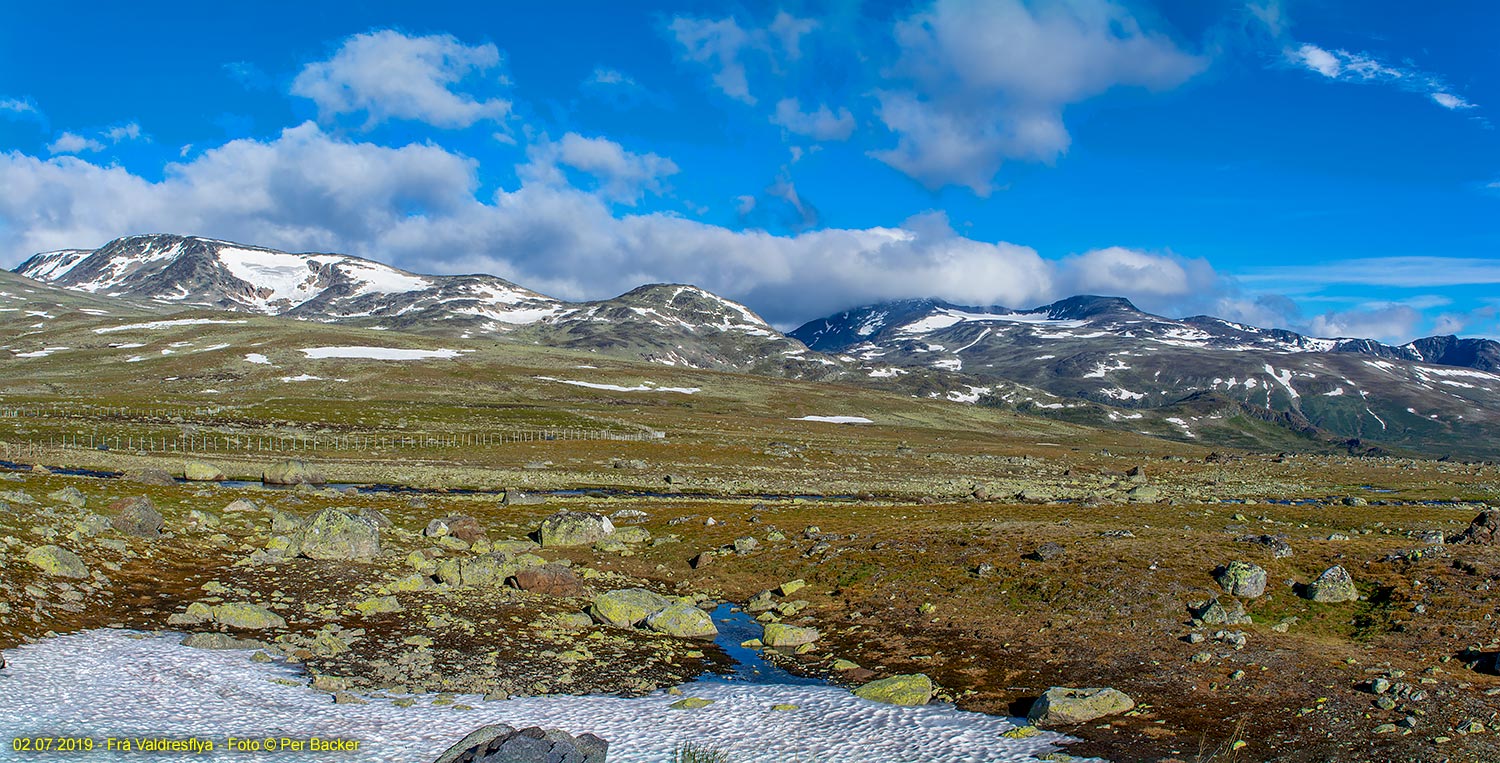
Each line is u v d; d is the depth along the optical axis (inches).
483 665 1535.4
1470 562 1847.9
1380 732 1224.8
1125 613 1819.6
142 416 6948.8
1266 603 1819.6
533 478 4933.6
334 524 2308.1
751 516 3275.1
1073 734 1264.8
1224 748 1205.1
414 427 7632.9
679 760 1145.4
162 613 1692.9
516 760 996.6
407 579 2017.7
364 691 1365.7
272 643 1574.8
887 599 2065.7
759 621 1978.3
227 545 2358.5
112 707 1201.4
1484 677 1397.6
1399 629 1643.7
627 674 1536.7
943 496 4692.4
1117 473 6771.7
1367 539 2316.7
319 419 7613.2
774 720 1317.7
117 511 2299.5
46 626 1501.0
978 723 1320.1
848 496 4645.7
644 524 3139.8
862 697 1437.0
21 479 3038.9
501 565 2191.2
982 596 2006.6
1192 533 2454.5
